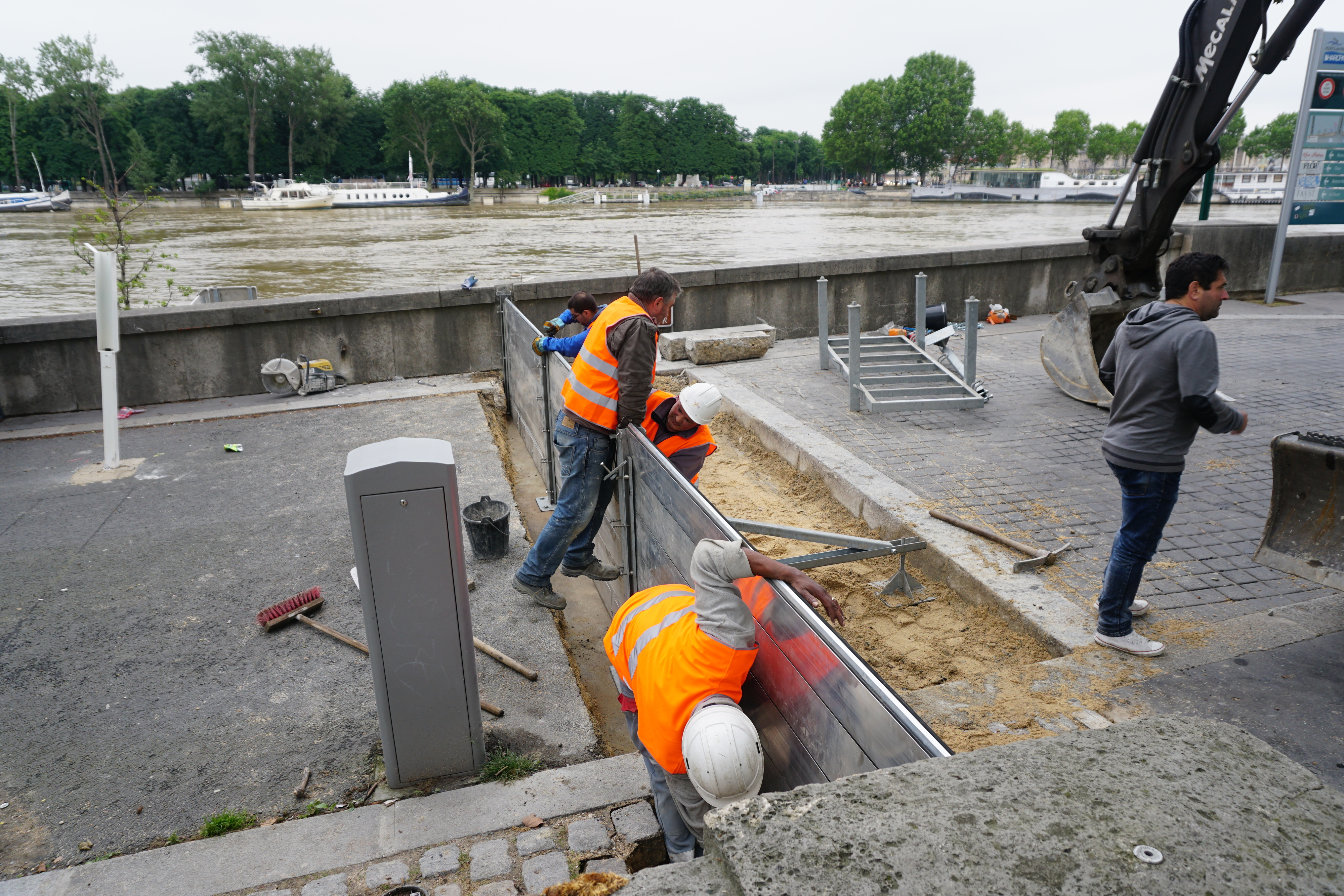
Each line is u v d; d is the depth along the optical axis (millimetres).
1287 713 3510
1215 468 6328
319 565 5375
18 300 25344
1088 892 1252
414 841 3027
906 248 41250
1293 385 8398
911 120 153375
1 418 8984
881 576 5289
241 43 110750
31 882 2877
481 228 58781
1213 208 75688
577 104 150000
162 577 5238
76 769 3514
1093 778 1521
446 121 122625
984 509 5707
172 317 9344
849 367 8086
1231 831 1378
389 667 3170
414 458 2980
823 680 2164
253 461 7316
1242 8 6535
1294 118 144000
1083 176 181875
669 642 2547
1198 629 4191
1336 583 3828
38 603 4918
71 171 108188
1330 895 1245
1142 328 3748
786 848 1366
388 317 10172
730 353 10312
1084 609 4438
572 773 3393
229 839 3064
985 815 1421
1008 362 9883
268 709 3912
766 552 5555
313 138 120312
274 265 33562
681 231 55406
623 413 4246
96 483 6848
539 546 4648
